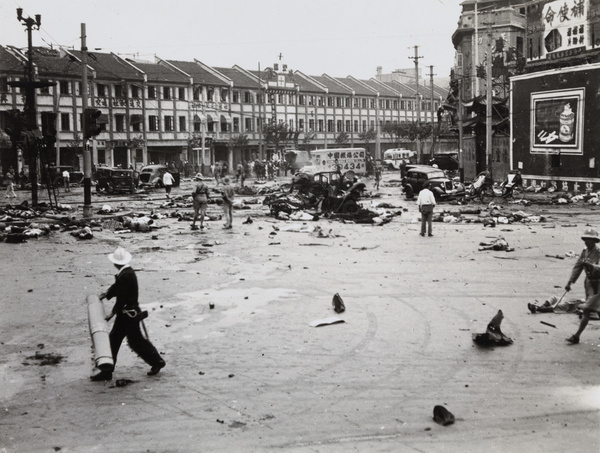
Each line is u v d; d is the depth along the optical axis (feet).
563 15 153.58
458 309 39.88
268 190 151.64
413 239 72.33
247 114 298.97
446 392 26.07
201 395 26.03
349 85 369.71
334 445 21.30
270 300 42.75
